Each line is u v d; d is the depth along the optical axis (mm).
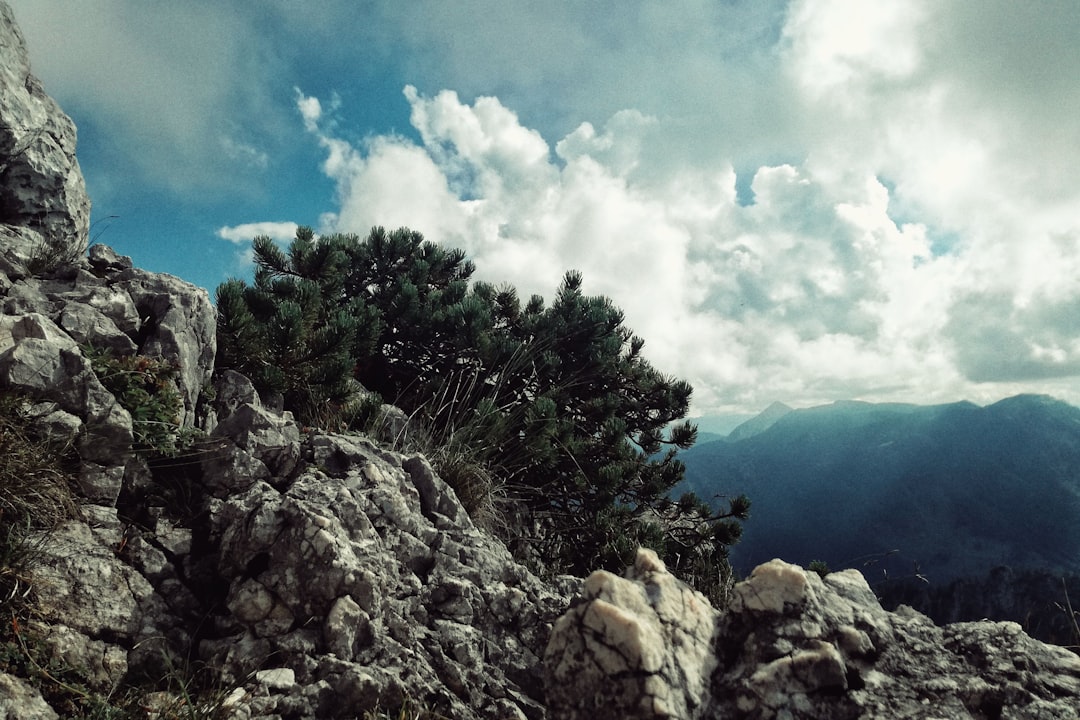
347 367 7590
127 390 4391
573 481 8875
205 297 5996
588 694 2846
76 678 2871
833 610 3225
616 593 3121
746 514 10008
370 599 3453
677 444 11984
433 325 10859
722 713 2830
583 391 11695
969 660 3090
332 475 4449
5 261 5449
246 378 6203
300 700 2975
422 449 6504
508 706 3422
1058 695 2824
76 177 8547
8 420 3375
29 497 3260
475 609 3916
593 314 11484
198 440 4309
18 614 2914
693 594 3377
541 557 7258
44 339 4012
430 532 4348
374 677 3170
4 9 7941
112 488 3734
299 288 8625
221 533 3826
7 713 2502
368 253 12852
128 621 3232
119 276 5812
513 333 12219
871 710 2771
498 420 7676
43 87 8523
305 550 3510
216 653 3268
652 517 9867
